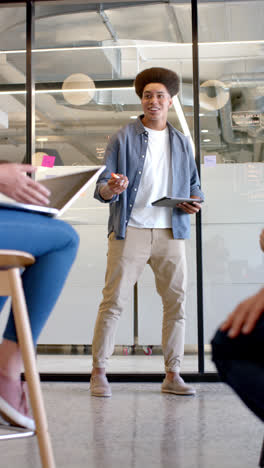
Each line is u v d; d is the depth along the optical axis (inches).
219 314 140.4
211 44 145.5
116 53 150.1
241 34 144.9
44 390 125.4
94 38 149.8
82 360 141.5
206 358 138.6
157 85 123.3
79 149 149.4
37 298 45.5
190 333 139.9
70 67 150.3
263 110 143.7
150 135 124.7
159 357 140.7
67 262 46.1
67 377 140.2
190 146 128.1
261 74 144.6
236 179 142.8
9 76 148.0
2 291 46.3
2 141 147.6
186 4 145.6
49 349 143.0
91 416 94.3
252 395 35.4
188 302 141.0
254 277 140.9
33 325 45.5
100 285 144.4
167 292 122.0
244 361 36.0
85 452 70.1
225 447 73.0
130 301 143.2
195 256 142.1
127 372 139.4
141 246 120.9
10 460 65.6
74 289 144.7
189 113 144.9
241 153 143.3
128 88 150.5
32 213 45.4
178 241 122.3
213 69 145.3
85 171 50.8
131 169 122.6
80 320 143.6
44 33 149.9
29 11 147.3
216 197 142.8
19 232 42.4
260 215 141.7
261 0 143.7
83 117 150.4
